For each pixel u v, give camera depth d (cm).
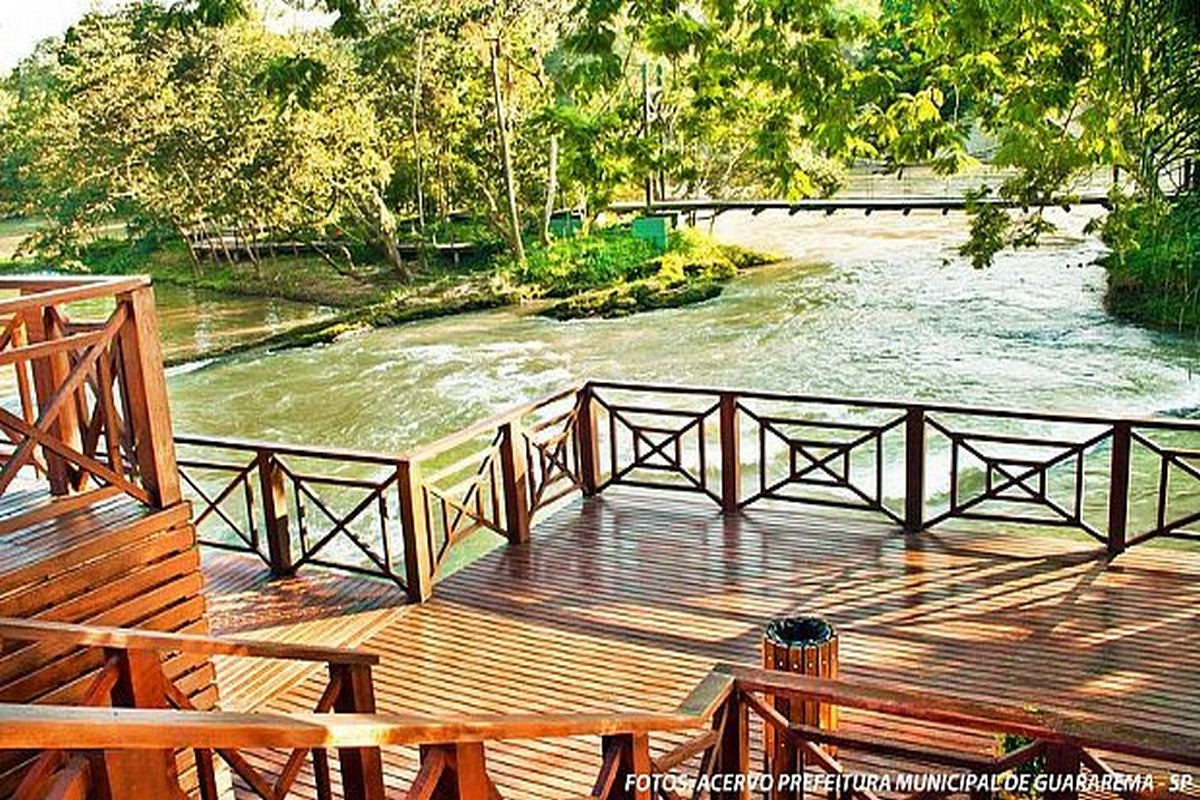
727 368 1318
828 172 1644
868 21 621
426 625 544
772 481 906
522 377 1341
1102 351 1265
